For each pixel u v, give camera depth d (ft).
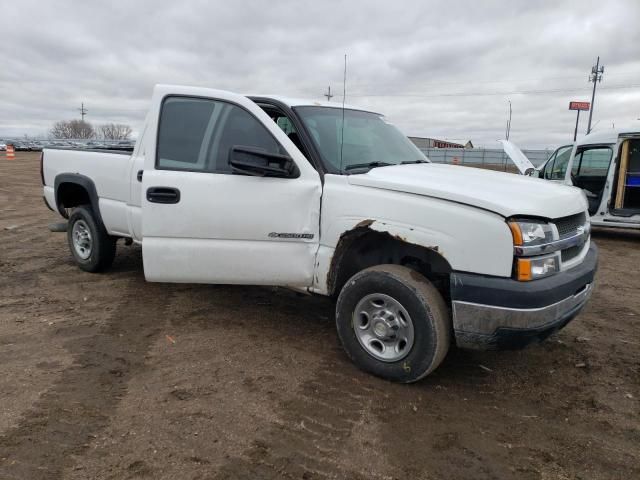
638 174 31.07
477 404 10.53
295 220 11.88
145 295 16.75
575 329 14.97
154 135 13.19
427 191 10.44
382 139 14.66
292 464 8.40
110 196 16.72
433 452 8.85
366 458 8.62
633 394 11.09
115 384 10.87
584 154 33.63
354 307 11.43
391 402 10.44
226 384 10.99
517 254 9.62
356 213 11.14
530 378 11.78
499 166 139.74
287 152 12.07
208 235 12.46
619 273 22.97
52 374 11.25
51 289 17.26
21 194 48.70
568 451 9.01
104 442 8.82
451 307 10.81
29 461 8.28
